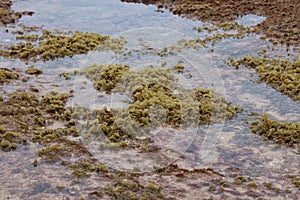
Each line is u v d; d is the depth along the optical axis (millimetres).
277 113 6559
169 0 11344
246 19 10117
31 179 5086
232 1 11062
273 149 5785
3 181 5027
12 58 8211
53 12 10672
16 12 10586
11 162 5355
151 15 10492
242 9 10586
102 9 10922
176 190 5000
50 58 8211
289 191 5016
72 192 4906
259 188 5070
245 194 4969
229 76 7645
